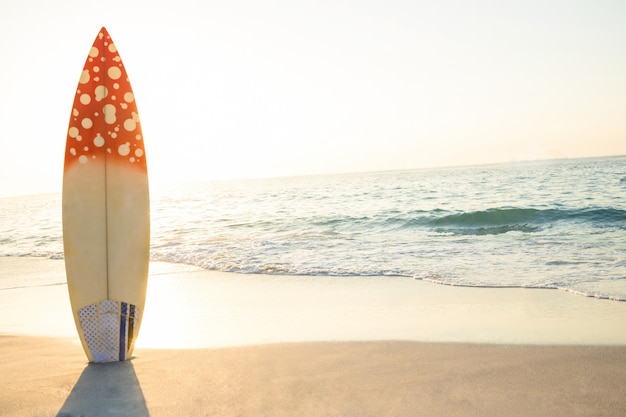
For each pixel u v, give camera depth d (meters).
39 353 3.56
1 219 21.12
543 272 6.17
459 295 5.25
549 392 2.63
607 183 20.42
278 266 7.39
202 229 13.92
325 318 4.53
